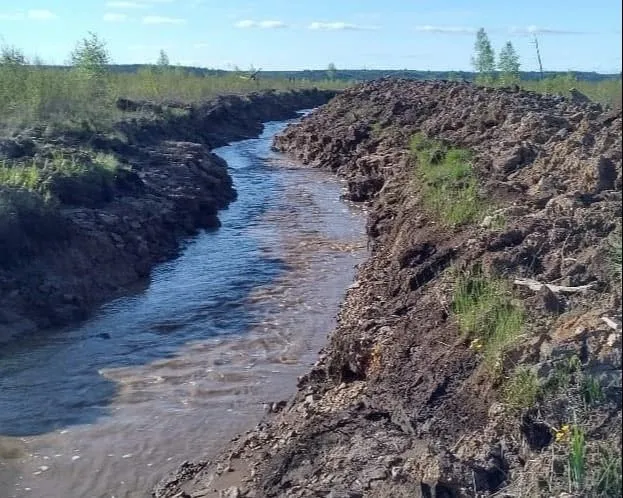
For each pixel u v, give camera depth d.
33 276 15.51
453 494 6.07
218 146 44.66
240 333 14.17
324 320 14.68
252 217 25.11
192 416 10.88
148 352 13.38
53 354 13.34
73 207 18.72
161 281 17.75
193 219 23.09
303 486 7.12
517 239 10.60
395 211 19.73
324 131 40.69
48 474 9.42
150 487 9.05
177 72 60.41
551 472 5.93
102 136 26.97
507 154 16.03
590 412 6.41
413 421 7.74
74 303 15.39
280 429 9.30
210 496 8.11
